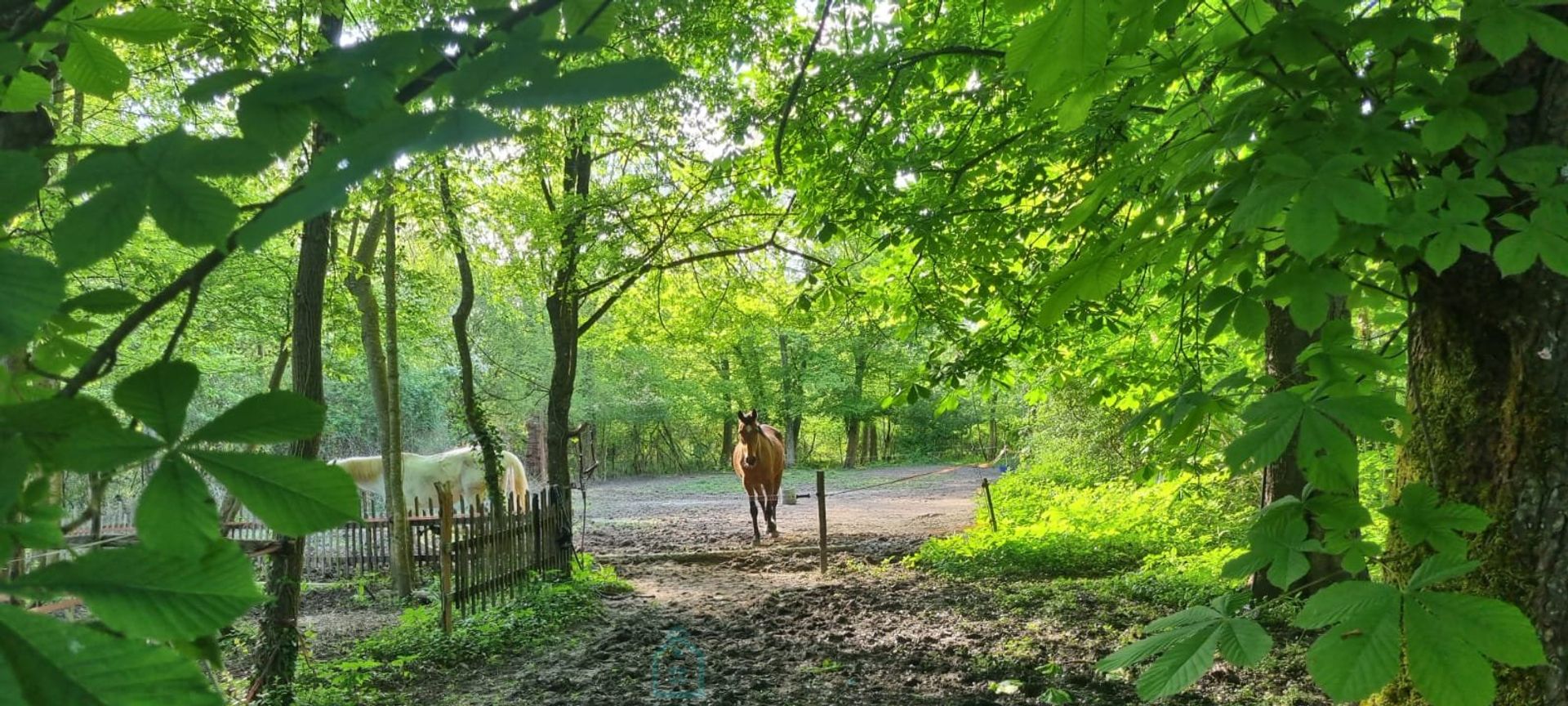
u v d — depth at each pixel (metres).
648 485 29.41
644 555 12.93
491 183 10.48
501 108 0.71
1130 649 1.68
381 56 0.88
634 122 9.62
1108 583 9.21
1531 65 2.27
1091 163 5.19
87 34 1.31
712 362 34.72
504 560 9.19
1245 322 2.21
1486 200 2.17
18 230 1.08
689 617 8.62
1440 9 2.75
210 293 10.42
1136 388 7.57
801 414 36.31
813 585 10.34
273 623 5.89
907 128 6.69
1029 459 19.09
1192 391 2.48
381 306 14.04
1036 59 1.67
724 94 8.43
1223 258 2.14
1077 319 6.20
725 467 36.22
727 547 14.12
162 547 0.71
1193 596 8.06
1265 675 5.78
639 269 10.98
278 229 0.64
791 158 7.15
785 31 7.97
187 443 0.76
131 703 0.62
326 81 0.86
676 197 10.52
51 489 0.78
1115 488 13.40
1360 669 1.33
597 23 1.20
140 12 1.30
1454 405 2.54
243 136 0.85
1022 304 6.40
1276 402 1.78
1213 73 2.28
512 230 11.00
